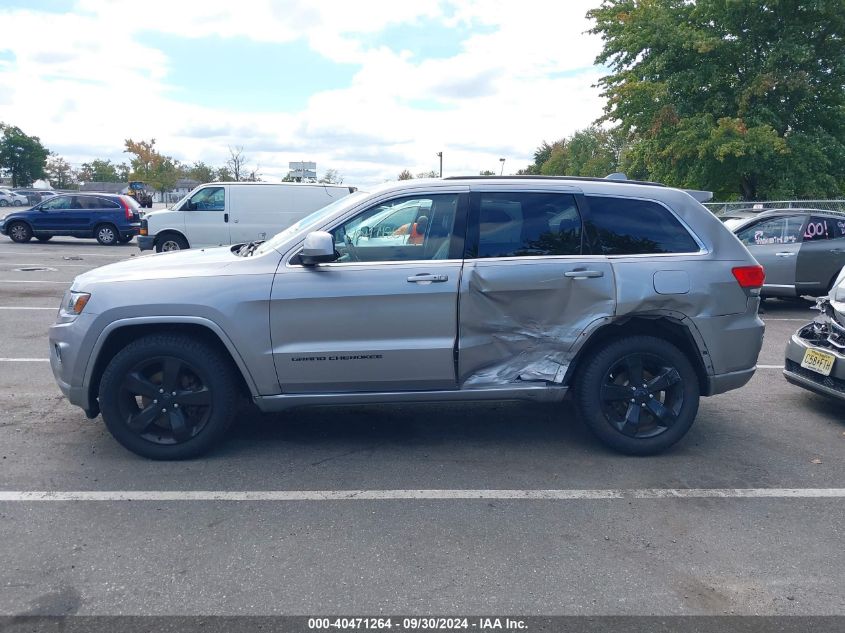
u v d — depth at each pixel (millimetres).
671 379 5004
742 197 26094
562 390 4949
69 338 4734
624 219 5039
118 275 4844
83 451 5027
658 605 3283
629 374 5008
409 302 4750
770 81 22641
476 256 4867
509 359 4973
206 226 16516
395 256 4875
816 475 4820
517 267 4816
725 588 3434
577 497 4414
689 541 3887
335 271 4754
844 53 23438
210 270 4785
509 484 4590
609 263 4898
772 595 3383
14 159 91500
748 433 5648
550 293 4844
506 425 5707
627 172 28469
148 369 4820
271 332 4715
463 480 4645
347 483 4566
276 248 4848
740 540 3908
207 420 4836
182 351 4723
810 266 11195
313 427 5602
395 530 3955
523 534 3930
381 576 3482
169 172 57781
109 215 23000
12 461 4828
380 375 4820
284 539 3836
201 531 3912
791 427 5805
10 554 3637
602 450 5199
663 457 5098
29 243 23328
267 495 4375
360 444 5254
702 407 6336
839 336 5754
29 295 11922
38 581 3393
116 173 93625
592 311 4871
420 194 4941
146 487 4461
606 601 3305
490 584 3428
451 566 3586
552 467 4879
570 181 5117
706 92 24453
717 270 5000
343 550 3727
